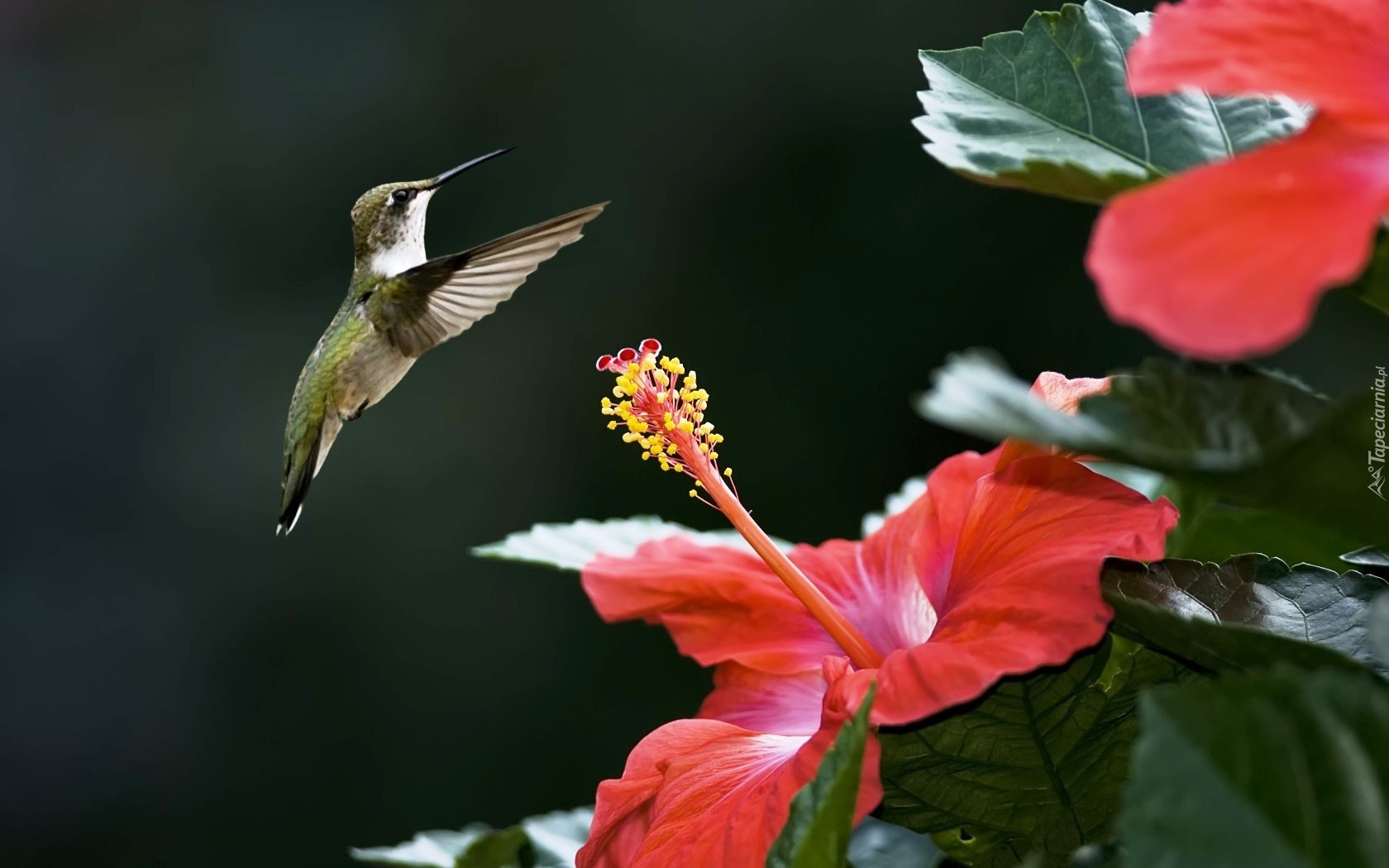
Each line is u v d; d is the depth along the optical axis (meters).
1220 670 1.62
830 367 13.02
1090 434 1.26
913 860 2.29
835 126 13.64
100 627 13.24
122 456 13.88
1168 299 1.18
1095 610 1.73
